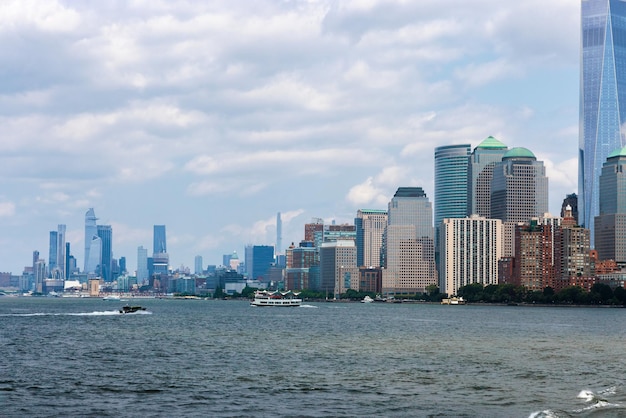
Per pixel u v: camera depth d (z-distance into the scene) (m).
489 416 107.94
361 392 127.69
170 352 192.75
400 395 125.00
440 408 113.81
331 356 184.25
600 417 105.25
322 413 109.94
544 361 177.38
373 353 192.88
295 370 155.62
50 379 141.88
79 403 116.94
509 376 148.88
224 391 128.25
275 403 117.31
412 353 193.88
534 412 110.25
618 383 140.88
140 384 135.88
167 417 106.88
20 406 114.38
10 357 180.25
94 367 160.50
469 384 137.38
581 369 161.88
